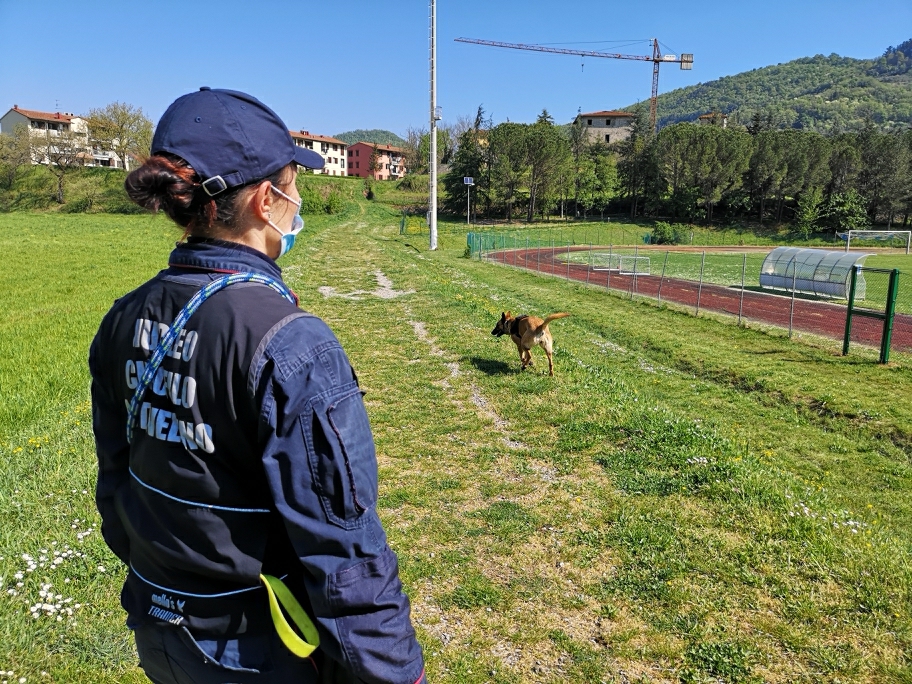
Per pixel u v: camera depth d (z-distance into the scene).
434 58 41.53
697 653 3.45
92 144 91.75
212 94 1.41
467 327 12.80
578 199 86.81
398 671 1.26
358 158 131.88
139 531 1.35
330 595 1.21
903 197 78.50
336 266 24.80
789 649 3.49
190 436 1.26
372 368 9.74
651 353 14.51
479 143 91.62
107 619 3.64
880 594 3.90
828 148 79.25
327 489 1.21
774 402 10.97
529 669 3.38
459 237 59.56
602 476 5.80
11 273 23.16
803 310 20.36
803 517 4.80
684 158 81.25
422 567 4.33
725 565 4.25
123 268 25.12
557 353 11.03
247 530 1.29
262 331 1.25
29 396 8.27
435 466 6.11
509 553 4.52
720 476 5.48
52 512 4.77
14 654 3.30
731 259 46.88
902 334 15.95
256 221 1.46
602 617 3.80
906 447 8.82
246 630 1.32
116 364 1.44
